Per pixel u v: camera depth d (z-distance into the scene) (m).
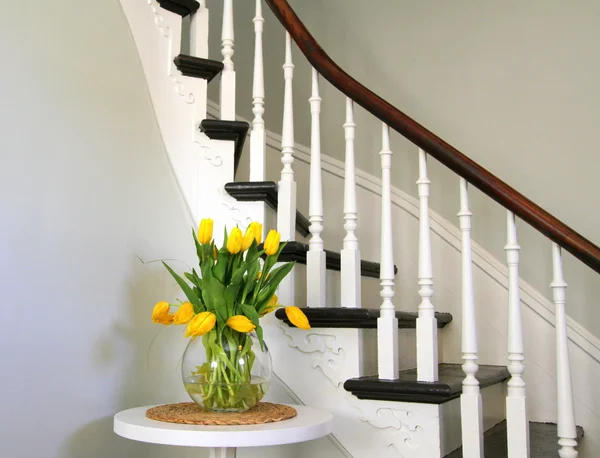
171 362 1.90
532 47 2.54
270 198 1.99
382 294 1.81
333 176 2.84
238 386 1.48
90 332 1.70
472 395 1.67
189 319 1.47
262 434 1.29
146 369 1.83
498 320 2.45
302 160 2.91
